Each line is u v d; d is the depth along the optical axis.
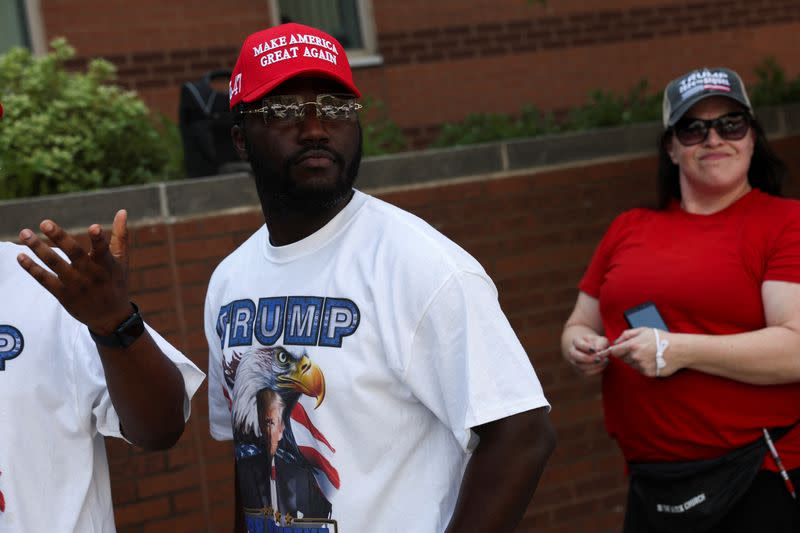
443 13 8.14
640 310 3.14
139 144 4.82
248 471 2.18
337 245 2.12
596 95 5.98
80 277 1.93
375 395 2.01
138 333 2.06
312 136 2.08
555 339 4.93
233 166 4.59
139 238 4.18
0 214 4.03
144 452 4.09
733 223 3.15
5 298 2.22
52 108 4.59
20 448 2.17
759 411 3.02
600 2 8.68
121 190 4.16
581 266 5.02
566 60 8.55
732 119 3.15
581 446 4.90
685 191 3.29
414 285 1.97
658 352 3.00
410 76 8.04
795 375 2.96
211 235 4.29
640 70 8.84
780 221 3.06
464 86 8.19
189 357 4.23
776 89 6.07
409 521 2.02
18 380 2.18
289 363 2.09
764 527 3.01
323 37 2.16
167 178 4.86
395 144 5.71
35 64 4.79
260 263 2.24
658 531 3.19
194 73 7.23
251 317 2.19
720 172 3.15
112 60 7.00
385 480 2.02
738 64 9.25
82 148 4.57
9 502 2.14
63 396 2.22
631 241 3.35
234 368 2.21
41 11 6.86
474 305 1.96
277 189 2.12
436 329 1.96
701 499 3.06
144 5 7.09
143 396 2.12
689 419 3.07
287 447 2.09
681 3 9.01
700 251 3.13
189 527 4.15
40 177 4.52
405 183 4.67
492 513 1.91
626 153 5.18
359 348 2.01
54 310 2.24
